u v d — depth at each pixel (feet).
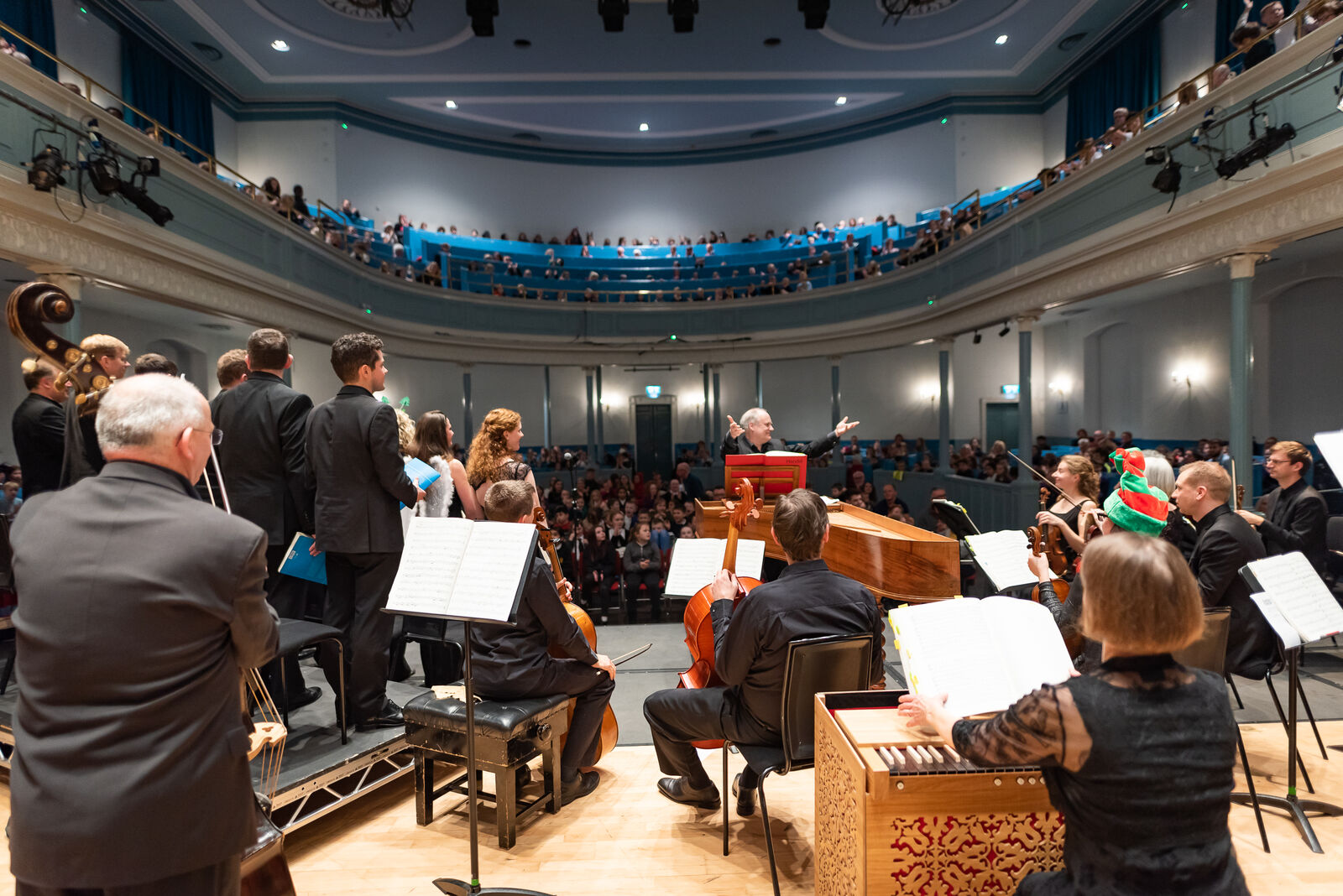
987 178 54.54
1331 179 18.56
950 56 48.65
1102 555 4.53
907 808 5.86
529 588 8.96
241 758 4.90
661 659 16.81
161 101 44.16
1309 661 15.61
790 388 62.75
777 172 61.21
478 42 45.52
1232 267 22.08
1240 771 10.81
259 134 52.70
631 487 45.32
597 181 62.59
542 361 51.72
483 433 12.69
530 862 8.59
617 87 52.06
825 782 6.94
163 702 4.49
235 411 10.29
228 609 4.71
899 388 59.06
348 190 53.88
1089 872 4.49
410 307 45.09
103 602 4.42
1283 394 31.45
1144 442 41.57
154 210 23.17
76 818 4.29
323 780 8.88
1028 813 5.90
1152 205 24.89
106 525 4.60
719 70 49.78
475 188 59.93
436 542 7.26
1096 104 47.24
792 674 7.41
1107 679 4.54
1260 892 8.00
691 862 8.57
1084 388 47.32
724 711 8.58
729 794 9.58
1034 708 4.58
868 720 6.68
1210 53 38.86
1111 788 4.35
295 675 10.97
